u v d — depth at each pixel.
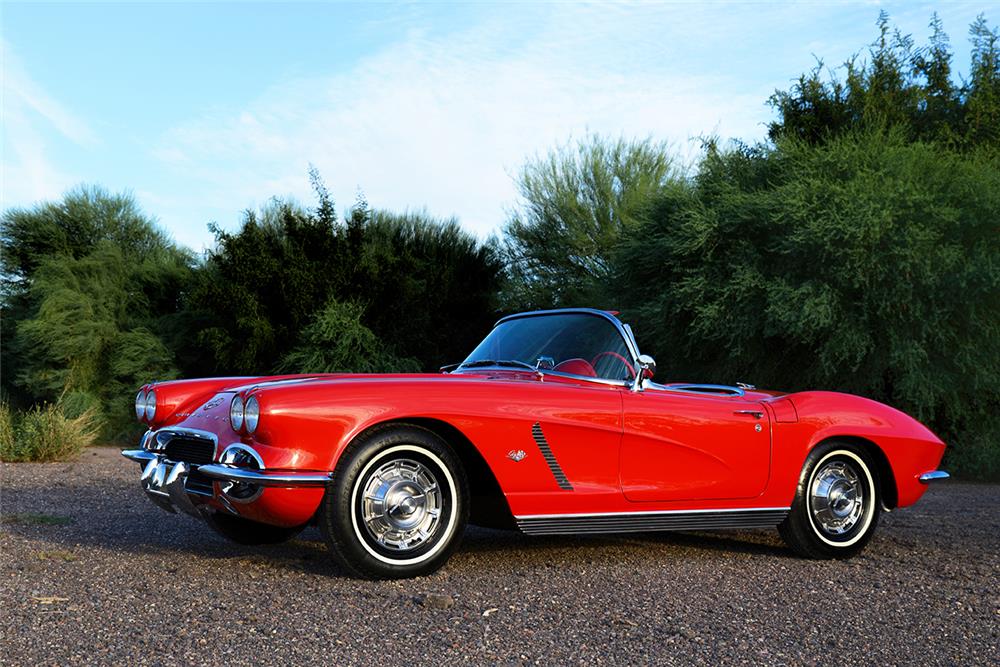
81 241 24.55
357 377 4.09
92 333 21.41
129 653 2.78
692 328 13.42
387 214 23.09
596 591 3.77
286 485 3.56
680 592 3.81
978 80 17.02
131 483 8.33
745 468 4.61
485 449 3.95
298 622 3.16
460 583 3.84
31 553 4.50
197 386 4.62
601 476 4.23
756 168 14.03
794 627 3.26
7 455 11.07
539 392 4.14
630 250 14.46
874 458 5.05
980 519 6.63
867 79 17.53
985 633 3.22
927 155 12.61
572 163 21.80
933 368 11.93
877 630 3.24
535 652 2.87
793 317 11.45
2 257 24.12
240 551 4.58
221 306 19.11
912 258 11.17
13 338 24.02
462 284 21.45
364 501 3.76
